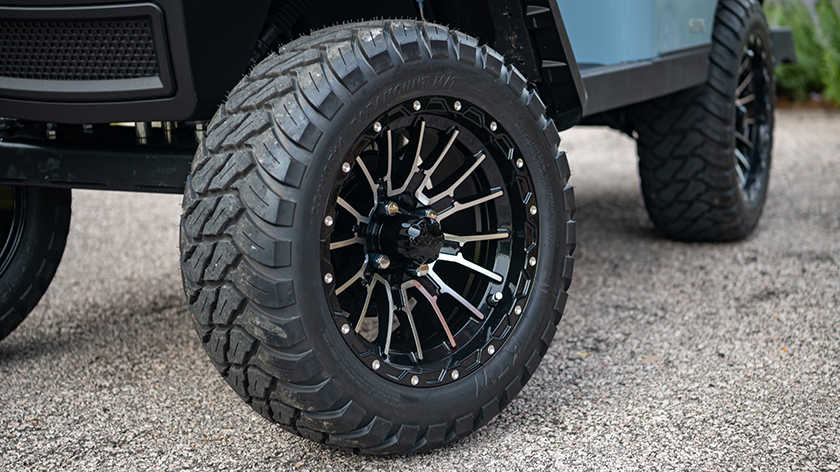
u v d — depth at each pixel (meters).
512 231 1.76
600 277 2.98
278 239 1.35
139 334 2.44
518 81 1.69
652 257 3.23
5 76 1.64
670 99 3.12
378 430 1.52
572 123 2.12
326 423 1.47
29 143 1.82
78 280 3.04
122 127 1.96
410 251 1.55
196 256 1.43
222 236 1.40
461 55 1.58
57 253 2.27
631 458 1.62
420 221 1.56
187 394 1.99
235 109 1.45
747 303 2.62
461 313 1.78
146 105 1.53
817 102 7.10
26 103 1.64
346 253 1.71
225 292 1.40
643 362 2.16
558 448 1.67
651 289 2.82
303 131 1.36
